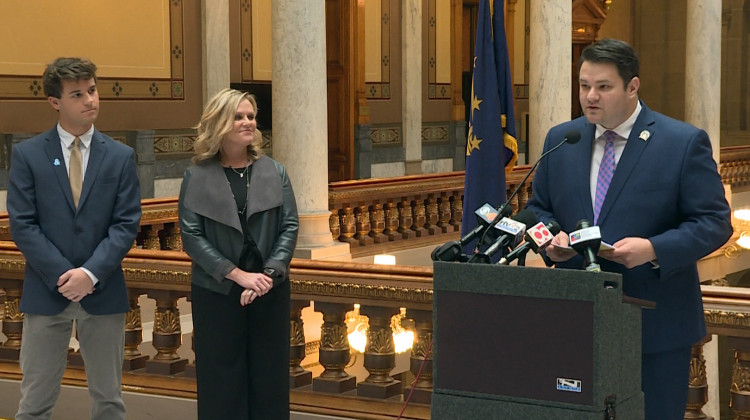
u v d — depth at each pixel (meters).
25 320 4.20
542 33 9.10
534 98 9.20
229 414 3.97
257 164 4.00
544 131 9.16
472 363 2.54
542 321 2.45
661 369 3.02
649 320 2.99
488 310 2.51
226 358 3.95
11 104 11.38
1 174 11.23
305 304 4.91
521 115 19.91
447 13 18.33
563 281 2.42
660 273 2.88
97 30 12.35
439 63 18.27
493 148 5.15
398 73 17.36
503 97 5.18
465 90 19.97
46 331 4.14
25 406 4.23
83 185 4.07
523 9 19.86
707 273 12.74
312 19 8.35
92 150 4.11
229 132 3.92
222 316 3.92
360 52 16.17
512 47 19.56
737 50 23.05
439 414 2.59
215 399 3.96
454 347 2.56
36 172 4.06
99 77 12.38
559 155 3.18
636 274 2.98
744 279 17.78
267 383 3.99
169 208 8.80
